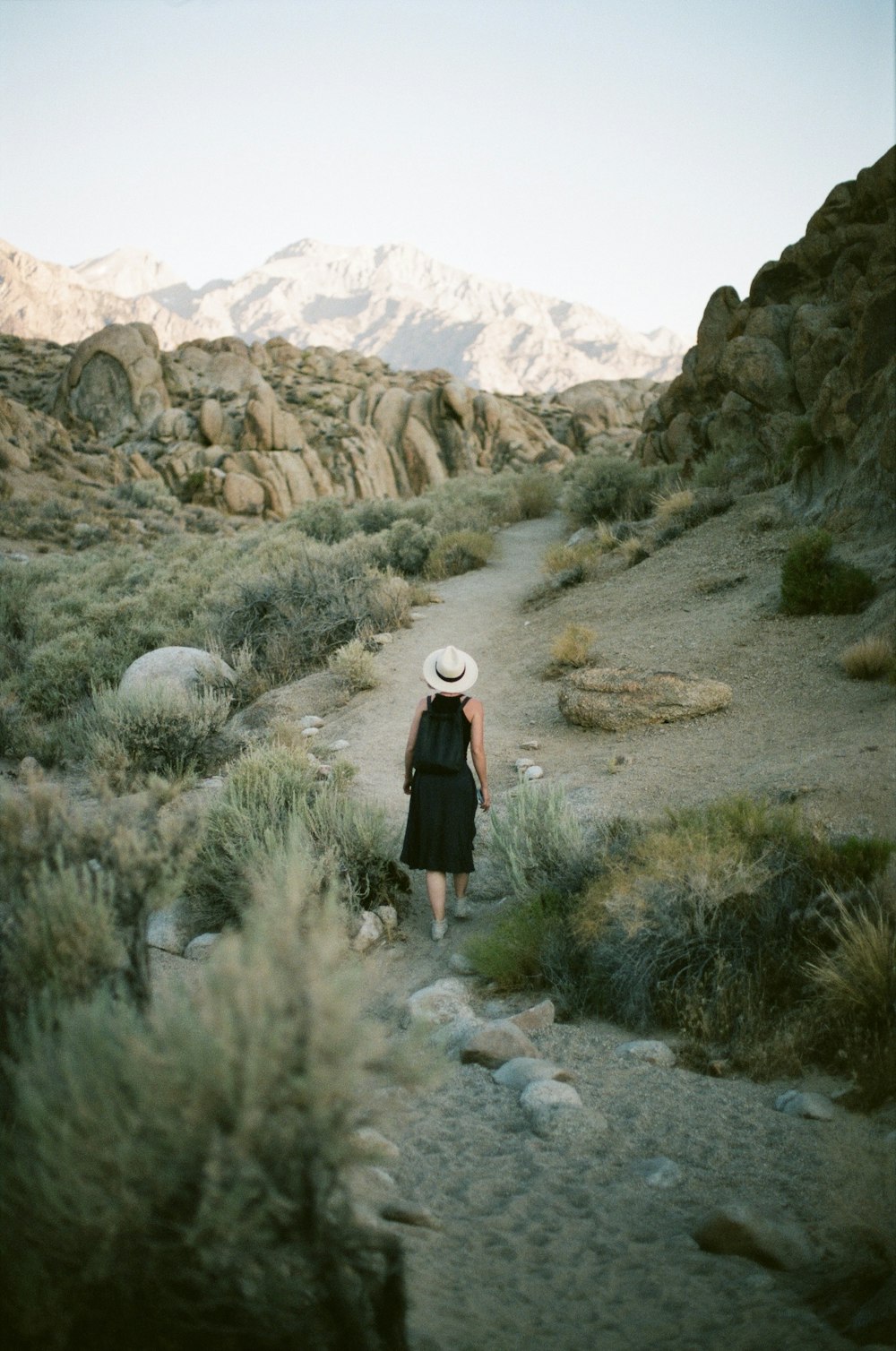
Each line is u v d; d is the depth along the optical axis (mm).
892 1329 2605
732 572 14062
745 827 5969
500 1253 3211
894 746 7363
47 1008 2395
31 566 24797
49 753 11758
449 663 6621
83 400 51625
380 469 50781
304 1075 1961
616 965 5371
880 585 11164
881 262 16578
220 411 48500
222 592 17922
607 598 14961
